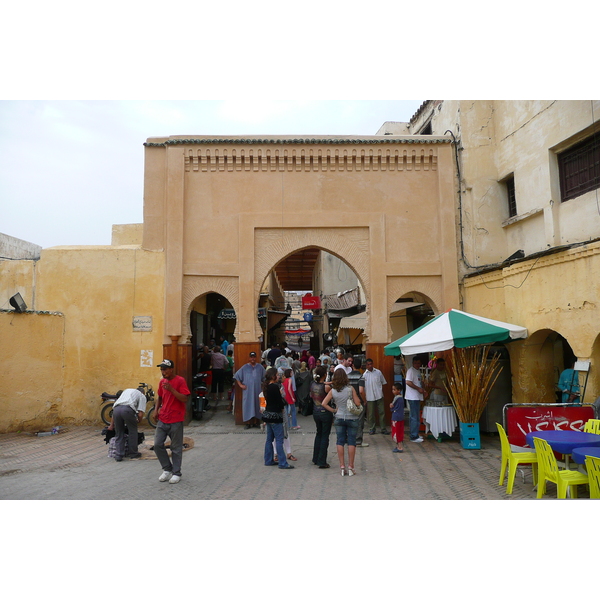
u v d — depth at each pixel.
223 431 11.89
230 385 18.88
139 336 12.94
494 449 9.68
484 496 6.54
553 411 7.67
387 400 12.81
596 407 7.74
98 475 7.85
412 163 13.73
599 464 5.29
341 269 25.27
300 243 13.40
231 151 13.43
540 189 11.99
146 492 6.86
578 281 8.82
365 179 13.61
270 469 8.23
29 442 10.70
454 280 13.28
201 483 7.36
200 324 17.16
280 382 8.55
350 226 13.41
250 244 13.25
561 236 11.50
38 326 12.23
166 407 7.52
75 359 12.79
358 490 6.93
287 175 13.51
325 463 8.30
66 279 13.01
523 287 10.48
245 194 13.42
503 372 11.18
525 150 12.57
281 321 25.06
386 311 13.19
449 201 13.58
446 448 9.84
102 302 13.00
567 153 11.52
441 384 10.64
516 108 12.93
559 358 10.82
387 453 9.41
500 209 13.73
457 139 13.99
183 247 13.12
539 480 6.31
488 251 13.55
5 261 12.98
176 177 13.30
